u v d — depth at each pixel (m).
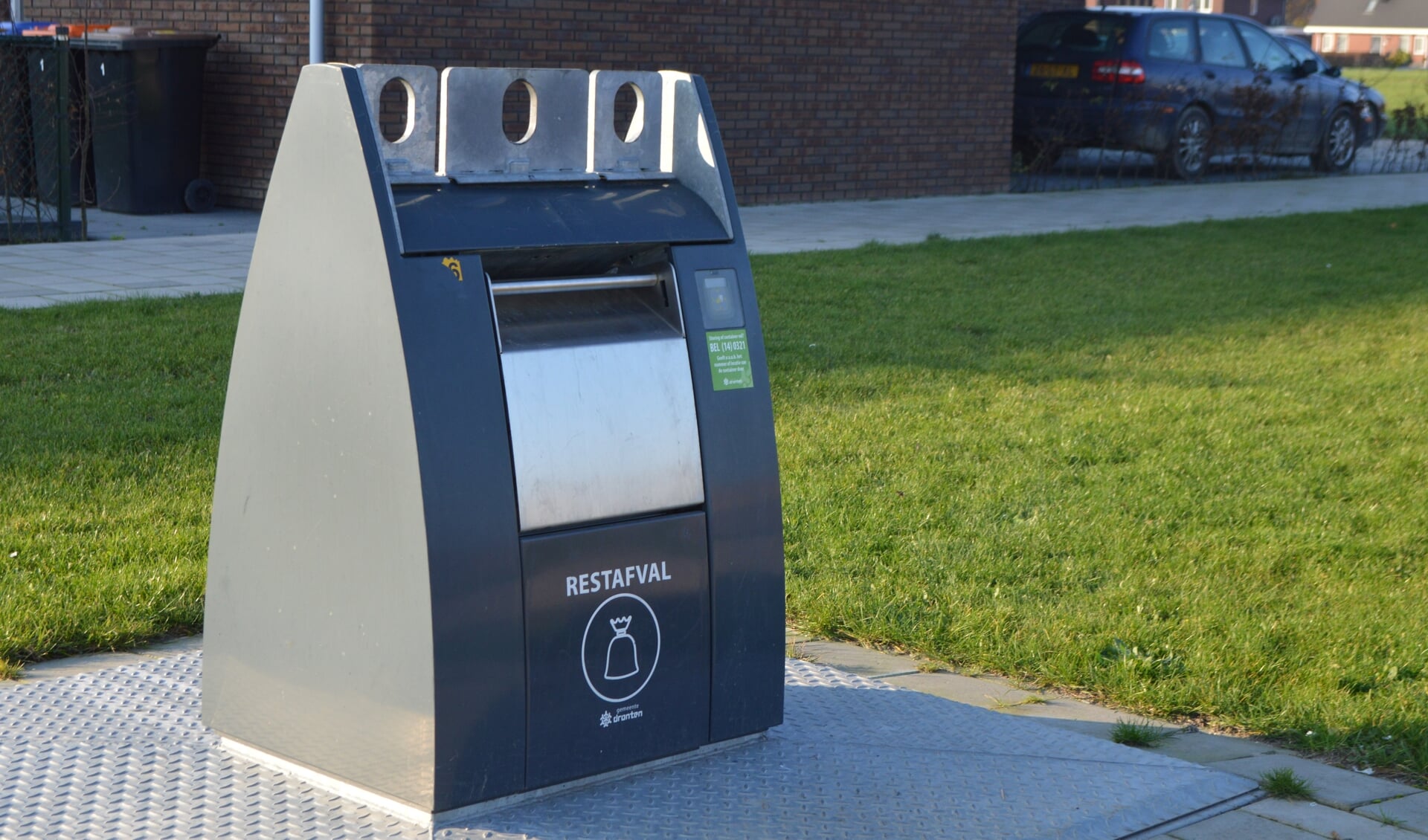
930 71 17.44
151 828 2.65
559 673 2.76
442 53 13.13
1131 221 15.62
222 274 10.14
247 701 2.97
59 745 3.02
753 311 3.01
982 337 8.95
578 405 2.73
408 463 2.55
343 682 2.77
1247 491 5.76
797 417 6.75
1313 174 22.36
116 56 13.06
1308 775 3.27
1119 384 7.72
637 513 2.83
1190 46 19.75
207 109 14.12
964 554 4.86
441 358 2.57
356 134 2.56
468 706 2.65
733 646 3.03
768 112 15.96
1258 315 9.98
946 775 3.04
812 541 4.99
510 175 2.83
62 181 11.63
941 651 4.08
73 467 5.42
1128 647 4.05
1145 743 3.46
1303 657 4.01
